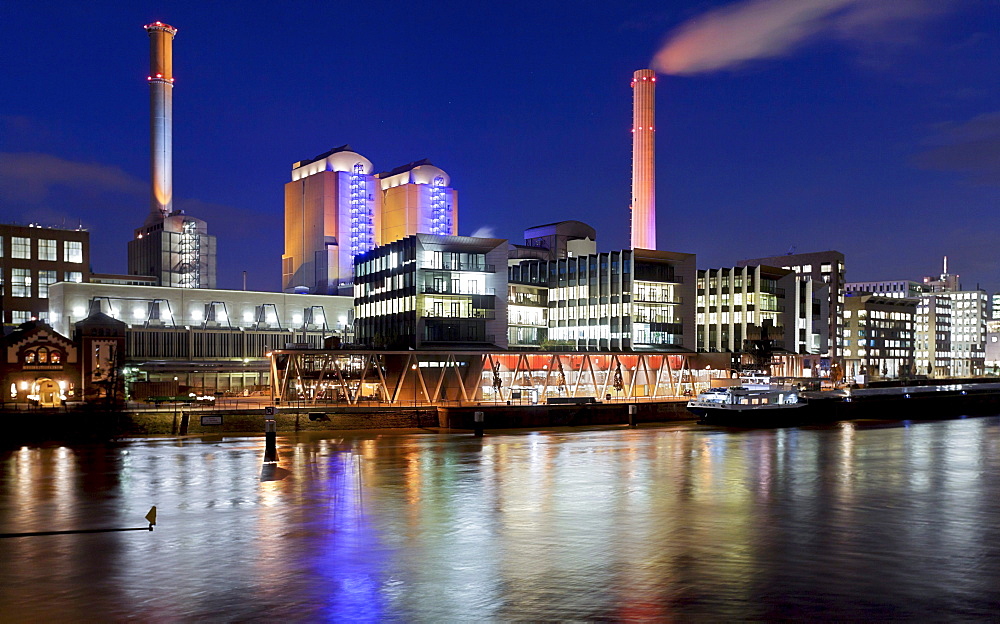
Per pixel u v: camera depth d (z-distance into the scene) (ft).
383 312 432.66
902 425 385.70
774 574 115.14
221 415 300.20
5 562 121.70
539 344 458.09
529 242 558.56
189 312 444.96
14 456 239.09
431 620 95.09
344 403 344.69
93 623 94.48
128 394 367.04
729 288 536.83
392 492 183.11
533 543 134.72
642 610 98.58
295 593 106.01
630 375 444.14
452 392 392.27
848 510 164.76
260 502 170.40
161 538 137.90
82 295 415.23
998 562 122.72
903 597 104.53
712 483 198.90
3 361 328.70
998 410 508.94
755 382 459.73
